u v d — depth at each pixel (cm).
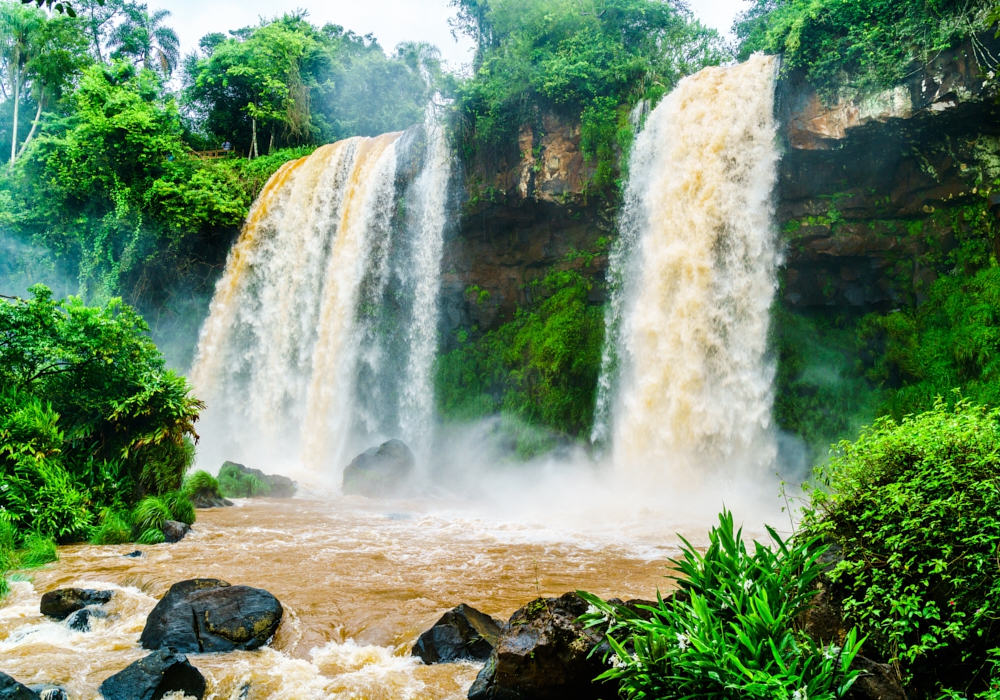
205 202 2938
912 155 1752
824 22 1748
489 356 2447
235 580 842
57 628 701
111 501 1193
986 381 1586
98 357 1256
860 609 482
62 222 3133
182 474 1314
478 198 2355
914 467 504
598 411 2162
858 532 511
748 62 1938
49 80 3797
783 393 1872
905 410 1688
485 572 914
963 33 1563
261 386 2788
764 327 1842
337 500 1739
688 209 1994
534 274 2430
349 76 3862
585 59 2236
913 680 460
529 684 501
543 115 2270
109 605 752
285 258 2848
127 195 3014
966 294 1711
